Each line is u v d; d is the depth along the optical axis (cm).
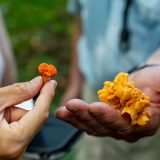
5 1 192
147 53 93
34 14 190
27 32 187
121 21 93
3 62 95
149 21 91
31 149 61
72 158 113
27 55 178
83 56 105
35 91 53
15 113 53
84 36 108
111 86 58
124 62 94
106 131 60
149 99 59
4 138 49
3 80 99
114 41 94
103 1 98
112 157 104
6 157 50
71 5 116
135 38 93
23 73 166
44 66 54
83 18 106
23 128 50
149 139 100
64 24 189
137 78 68
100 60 97
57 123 65
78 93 119
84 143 108
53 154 61
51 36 187
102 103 55
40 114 52
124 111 56
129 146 101
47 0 194
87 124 58
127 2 92
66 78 166
